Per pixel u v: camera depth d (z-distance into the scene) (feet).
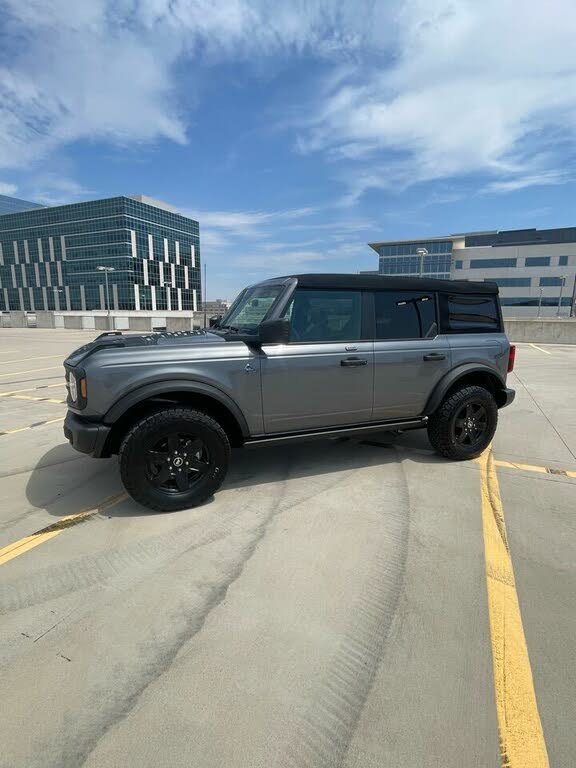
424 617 7.26
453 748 5.08
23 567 8.67
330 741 5.14
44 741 5.13
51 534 9.95
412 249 253.44
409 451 15.75
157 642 6.70
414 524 10.41
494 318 15.33
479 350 14.64
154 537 9.80
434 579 8.28
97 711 5.52
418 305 13.87
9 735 5.20
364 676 6.07
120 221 287.28
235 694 5.77
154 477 10.70
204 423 10.82
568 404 23.81
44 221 317.42
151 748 5.04
